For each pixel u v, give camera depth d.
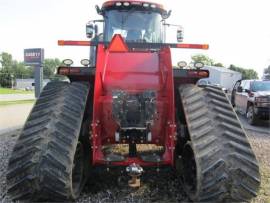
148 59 4.85
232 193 3.85
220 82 37.69
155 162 4.25
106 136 4.49
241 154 3.88
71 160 3.95
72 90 4.62
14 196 3.99
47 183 3.88
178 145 4.80
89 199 4.48
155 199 4.52
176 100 4.92
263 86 15.06
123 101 4.32
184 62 4.92
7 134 9.90
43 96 4.56
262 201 4.45
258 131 11.80
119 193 4.71
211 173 3.81
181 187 4.83
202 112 4.27
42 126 4.08
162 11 7.54
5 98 33.75
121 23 7.42
